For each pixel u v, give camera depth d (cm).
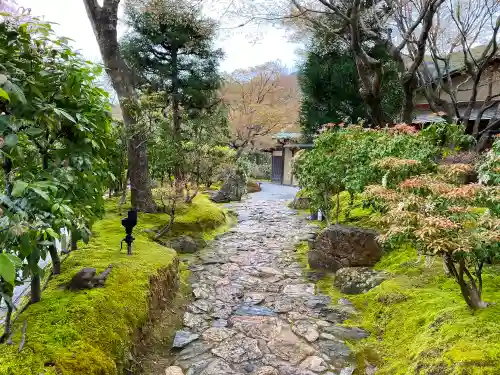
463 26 841
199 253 618
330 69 1181
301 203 1138
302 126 1383
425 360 233
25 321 228
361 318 359
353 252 500
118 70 621
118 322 264
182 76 1074
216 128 828
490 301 283
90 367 205
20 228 177
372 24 910
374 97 809
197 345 311
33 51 225
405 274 404
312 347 307
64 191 258
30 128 213
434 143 636
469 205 280
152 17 939
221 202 1289
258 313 379
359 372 271
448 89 904
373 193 377
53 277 310
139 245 452
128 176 682
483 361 202
